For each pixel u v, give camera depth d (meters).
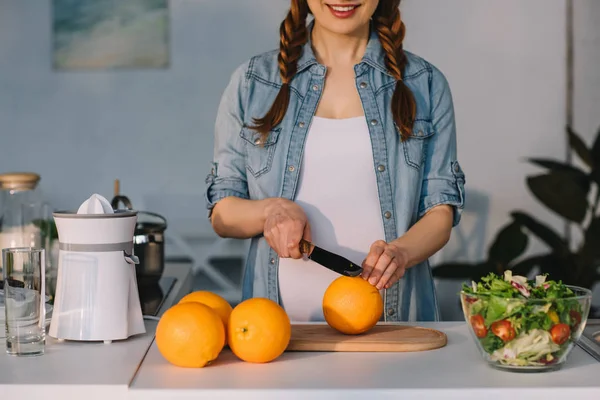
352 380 1.01
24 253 1.14
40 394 0.99
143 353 1.16
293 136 1.64
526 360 1.04
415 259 1.48
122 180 5.14
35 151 5.13
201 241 5.11
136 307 1.27
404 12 4.41
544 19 4.37
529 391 0.97
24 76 5.08
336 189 1.63
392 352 1.17
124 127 5.11
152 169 5.14
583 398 0.97
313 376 1.03
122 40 5.05
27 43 5.06
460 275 3.47
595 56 4.36
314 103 1.65
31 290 1.14
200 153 5.12
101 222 1.21
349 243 1.63
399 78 1.65
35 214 1.69
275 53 1.73
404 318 1.68
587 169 4.35
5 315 1.16
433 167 1.67
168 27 5.04
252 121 1.65
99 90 5.09
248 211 1.54
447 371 1.06
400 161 1.64
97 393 0.99
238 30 5.04
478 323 1.05
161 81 5.08
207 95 5.09
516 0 4.37
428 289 1.70
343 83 1.66
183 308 1.08
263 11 5.02
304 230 1.45
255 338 1.08
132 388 0.98
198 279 5.34
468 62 4.41
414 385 0.99
